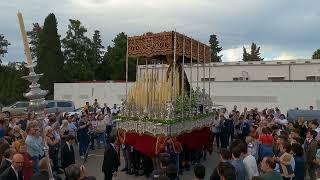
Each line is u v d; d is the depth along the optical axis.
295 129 12.98
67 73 63.44
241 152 8.13
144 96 14.45
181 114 14.55
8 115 18.41
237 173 7.75
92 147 20.56
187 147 15.76
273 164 7.29
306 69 39.03
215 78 42.12
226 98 35.56
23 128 15.93
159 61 18.25
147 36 15.27
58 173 13.23
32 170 9.48
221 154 8.27
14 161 7.68
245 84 35.03
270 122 16.70
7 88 56.47
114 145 11.62
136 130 14.23
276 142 11.34
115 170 11.52
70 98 42.25
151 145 13.67
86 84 41.34
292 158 9.01
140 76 15.34
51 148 12.90
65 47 66.88
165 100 13.85
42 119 5.78
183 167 15.61
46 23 57.91
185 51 15.90
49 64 56.66
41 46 57.94
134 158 14.72
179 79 15.74
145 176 14.41
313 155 11.19
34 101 5.66
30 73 5.64
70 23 67.56
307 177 13.12
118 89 39.81
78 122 18.66
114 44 74.62
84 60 67.69
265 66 40.50
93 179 6.37
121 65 71.69
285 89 33.72
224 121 20.03
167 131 13.35
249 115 20.61
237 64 41.31
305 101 33.12
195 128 16.16
